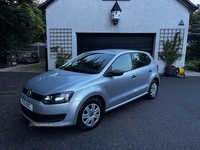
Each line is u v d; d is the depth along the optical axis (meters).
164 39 8.83
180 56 8.95
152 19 8.62
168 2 8.47
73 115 2.87
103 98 3.36
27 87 3.18
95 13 8.51
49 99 2.76
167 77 8.34
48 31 8.55
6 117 3.59
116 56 3.80
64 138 2.89
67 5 8.37
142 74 4.41
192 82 7.32
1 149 2.57
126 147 2.69
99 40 8.92
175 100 4.97
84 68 3.72
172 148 2.69
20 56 13.80
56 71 3.80
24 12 11.17
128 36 8.93
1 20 10.02
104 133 3.08
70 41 8.70
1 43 12.40
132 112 4.05
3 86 6.04
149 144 2.78
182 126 3.39
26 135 2.95
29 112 3.01
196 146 2.75
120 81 3.71
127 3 8.45
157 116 3.84
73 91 2.88
